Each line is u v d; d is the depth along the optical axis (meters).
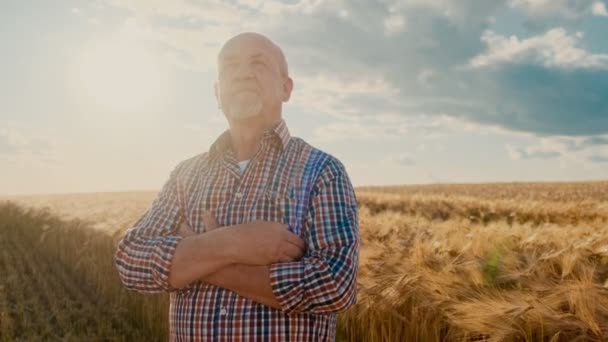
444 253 5.18
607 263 4.53
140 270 2.02
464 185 76.62
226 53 2.16
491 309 3.58
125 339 7.52
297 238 1.92
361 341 4.83
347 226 1.96
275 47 2.22
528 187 65.12
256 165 2.08
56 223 17.41
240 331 1.89
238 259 1.87
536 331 3.35
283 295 1.83
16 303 9.74
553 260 4.43
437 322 4.12
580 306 3.24
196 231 2.11
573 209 19.19
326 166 2.05
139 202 39.47
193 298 1.99
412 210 22.86
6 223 24.88
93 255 11.63
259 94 2.10
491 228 7.81
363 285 4.78
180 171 2.31
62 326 8.25
